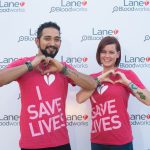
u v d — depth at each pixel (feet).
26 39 9.05
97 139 7.51
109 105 7.33
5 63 9.09
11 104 9.21
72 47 9.06
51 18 9.00
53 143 6.50
